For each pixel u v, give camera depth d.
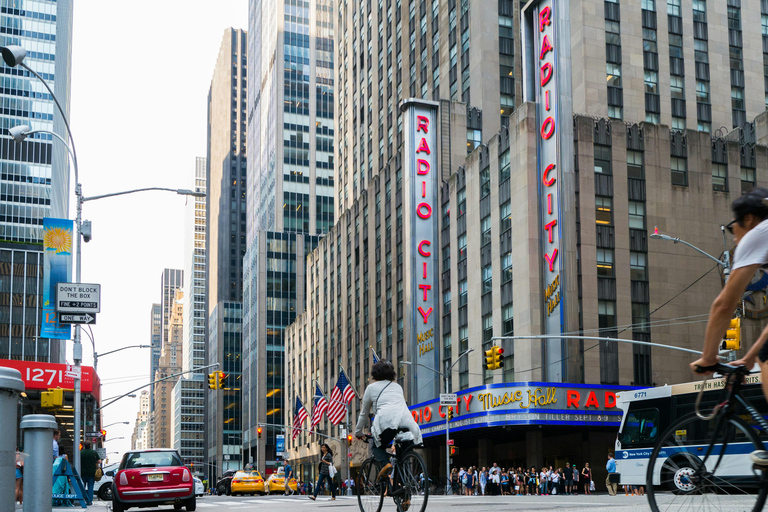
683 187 57.62
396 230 75.31
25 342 117.88
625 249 54.97
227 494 58.84
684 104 64.25
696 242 57.09
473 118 69.12
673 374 54.16
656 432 26.92
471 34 70.44
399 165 75.62
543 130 55.06
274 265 151.00
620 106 61.91
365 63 96.62
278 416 145.12
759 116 63.03
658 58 64.06
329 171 158.62
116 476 18.28
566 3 55.38
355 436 10.27
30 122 143.88
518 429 53.16
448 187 67.88
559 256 52.22
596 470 52.28
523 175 55.22
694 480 5.20
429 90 78.00
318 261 106.62
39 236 139.75
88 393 59.16
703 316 55.84
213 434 188.12
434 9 77.88
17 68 145.00
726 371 4.99
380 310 79.75
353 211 90.94
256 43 189.25
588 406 50.56
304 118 159.25
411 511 9.11
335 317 96.38
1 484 6.93
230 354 186.50
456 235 65.69
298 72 161.12
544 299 53.50
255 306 152.25
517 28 70.62
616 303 53.88
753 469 4.88
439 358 67.44
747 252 4.67
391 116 86.12
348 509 15.67
